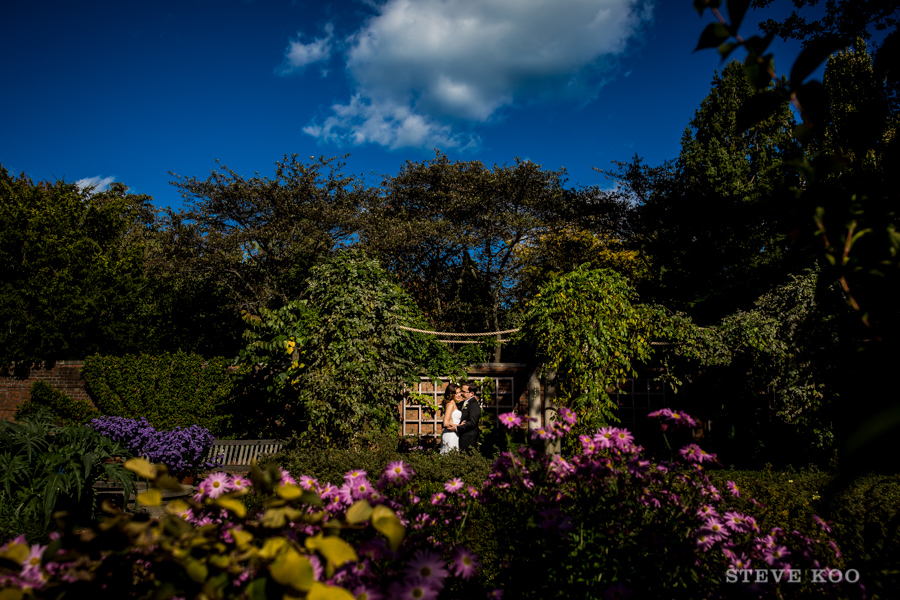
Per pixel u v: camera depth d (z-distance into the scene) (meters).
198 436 6.82
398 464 2.47
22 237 12.46
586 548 2.20
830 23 7.57
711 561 2.29
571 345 7.42
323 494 1.98
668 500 2.33
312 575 1.09
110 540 1.18
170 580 1.19
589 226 19.70
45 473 4.72
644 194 17.92
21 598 1.16
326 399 7.57
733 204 14.45
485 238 23.86
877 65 1.18
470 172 23.92
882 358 1.20
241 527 1.32
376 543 1.57
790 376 7.74
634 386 9.34
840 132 1.22
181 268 19.34
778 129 15.02
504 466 2.48
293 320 8.80
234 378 10.40
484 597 2.04
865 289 1.18
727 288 12.61
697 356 8.27
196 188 20.66
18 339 11.48
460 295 25.28
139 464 1.28
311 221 21.25
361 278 8.16
